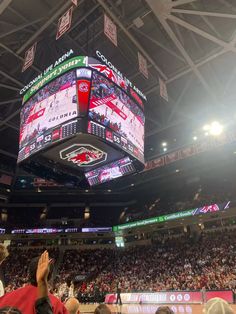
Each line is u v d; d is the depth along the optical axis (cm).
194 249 3553
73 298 479
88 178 1894
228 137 3675
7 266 4153
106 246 4684
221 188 4266
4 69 2664
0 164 4722
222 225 3803
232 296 2006
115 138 1575
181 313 1861
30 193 4984
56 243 4719
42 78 1723
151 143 4469
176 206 4344
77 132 1441
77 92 1509
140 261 3853
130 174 1772
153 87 3016
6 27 2248
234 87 3034
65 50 2558
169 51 2488
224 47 2380
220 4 2220
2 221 4772
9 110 3325
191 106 3441
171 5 1992
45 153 1662
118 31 2403
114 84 1677
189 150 4103
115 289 3294
